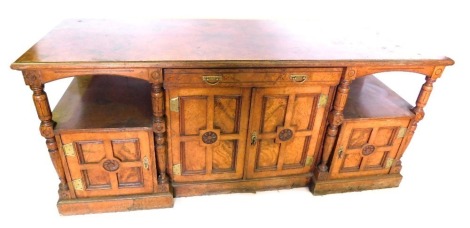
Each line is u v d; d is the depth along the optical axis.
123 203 1.92
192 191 2.06
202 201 2.07
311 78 1.69
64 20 2.04
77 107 1.82
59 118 1.70
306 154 2.05
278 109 1.81
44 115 1.54
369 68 1.70
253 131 1.86
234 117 1.80
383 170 2.20
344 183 2.16
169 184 1.98
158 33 1.89
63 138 1.63
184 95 1.65
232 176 2.06
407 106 2.04
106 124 1.67
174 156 1.88
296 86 1.72
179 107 1.69
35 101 1.49
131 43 1.70
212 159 1.96
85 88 2.05
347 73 1.69
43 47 1.57
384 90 2.26
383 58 1.67
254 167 2.04
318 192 2.16
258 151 1.98
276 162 2.07
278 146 1.98
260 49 1.72
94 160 1.75
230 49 1.69
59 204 1.85
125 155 1.76
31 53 1.49
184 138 1.81
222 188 2.09
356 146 2.03
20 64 1.37
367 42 1.93
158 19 2.18
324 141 2.00
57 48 1.57
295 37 1.96
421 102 1.91
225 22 2.22
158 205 1.98
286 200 2.12
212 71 1.57
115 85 2.12
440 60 1.71
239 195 2.13
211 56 1.58
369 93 2.20
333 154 2.02
